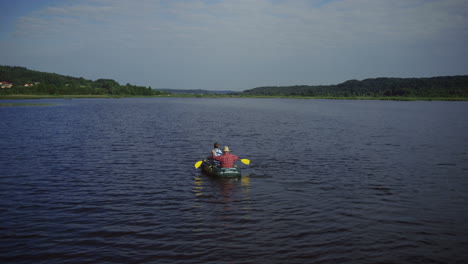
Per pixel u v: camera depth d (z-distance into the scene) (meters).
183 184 14.42
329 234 9.50
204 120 46.31
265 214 10.98
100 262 7.95
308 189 13.80
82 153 21.08
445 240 9.23
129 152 21.55
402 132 34.25
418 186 14.35
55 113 55.59
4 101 100.81
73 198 12.45
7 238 9.12
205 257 8.15
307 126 39.56
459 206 11.91
